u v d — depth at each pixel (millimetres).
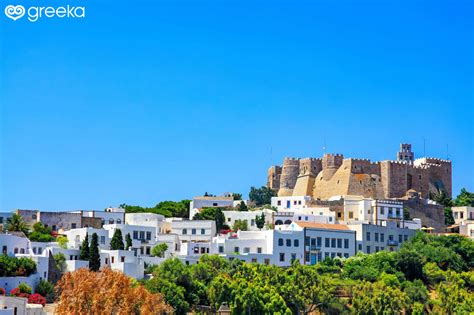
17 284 169875
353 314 182875
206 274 185000
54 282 183125
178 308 167500
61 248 195625
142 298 142000
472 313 183250
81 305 136000
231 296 168375
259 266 190875
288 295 181125
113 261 198875
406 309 188000
